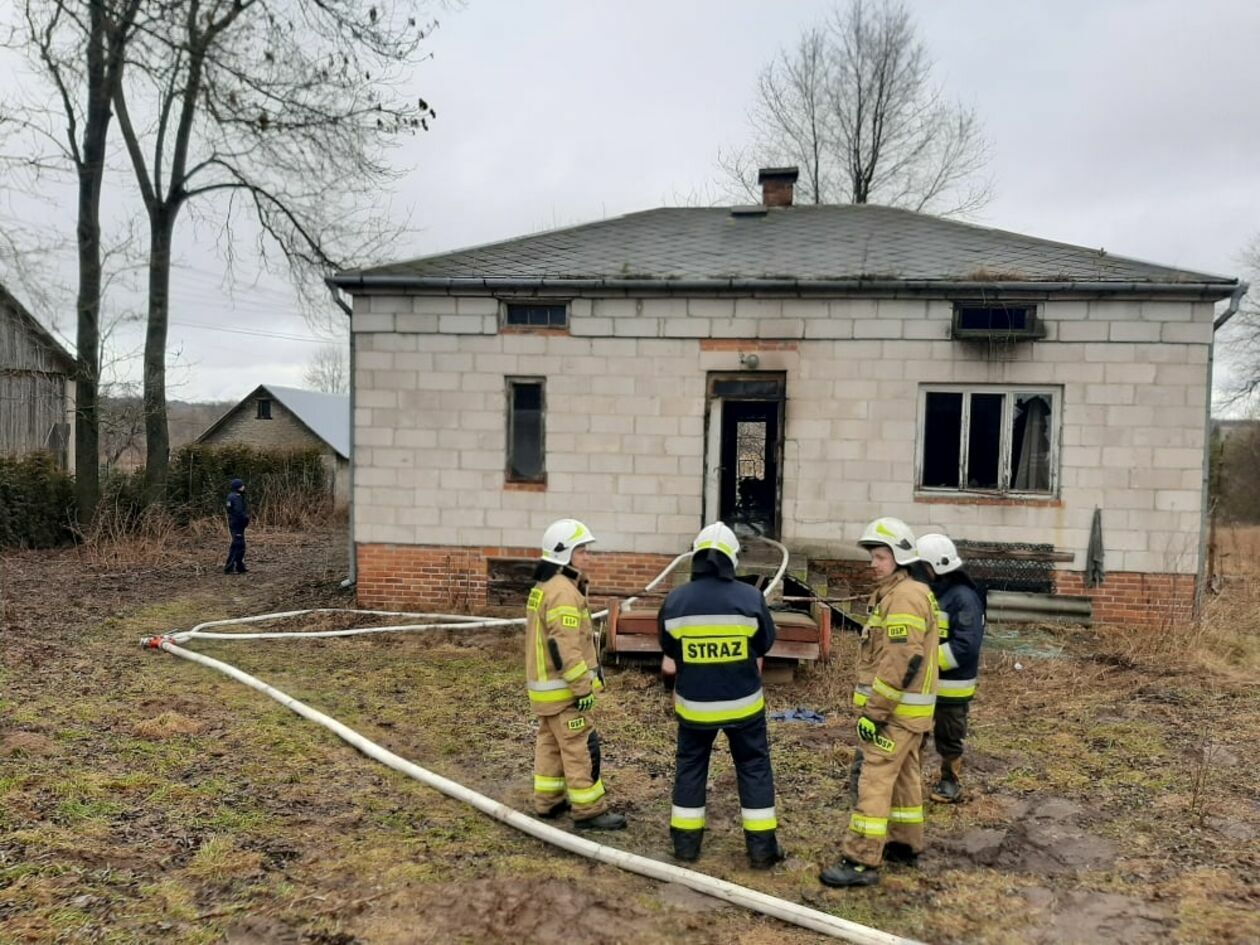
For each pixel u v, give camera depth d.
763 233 11.93
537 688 4.77
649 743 6.33
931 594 4.36
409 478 10.55
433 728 6.55
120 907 3.78
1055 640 9.33
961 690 5.16
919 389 9.94
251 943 3.58
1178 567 9.56
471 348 10.40
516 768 5.79
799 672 8.04
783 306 10.01
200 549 16.83
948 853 4.62
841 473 10.02
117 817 4.72
